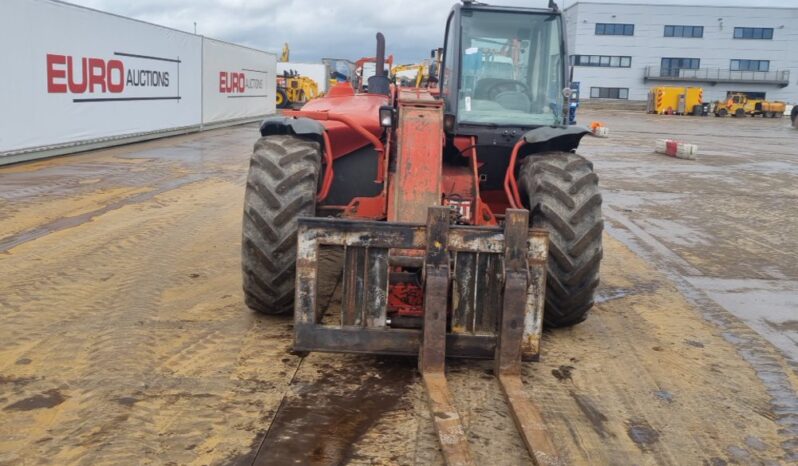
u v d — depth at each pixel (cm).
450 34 547
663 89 5256
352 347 399
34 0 1266
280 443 331
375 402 375
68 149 1439
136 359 417
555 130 476
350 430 346
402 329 402
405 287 423
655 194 1275
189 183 1140
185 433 337
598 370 438
